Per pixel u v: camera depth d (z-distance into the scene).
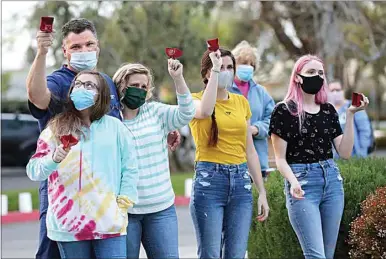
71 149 4.97
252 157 6.33
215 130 5.94
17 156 24.91
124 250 5.09
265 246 7.35
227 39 22.38
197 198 6.01
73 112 5.05
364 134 9.98
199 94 6.25
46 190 5.34
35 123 25.06
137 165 5.32
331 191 5.97
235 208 6.04
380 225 5.99
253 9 21.75
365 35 20.08
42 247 5.32
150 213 5.54
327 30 18.17
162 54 20.59
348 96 24.61
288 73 24.64
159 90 21.19
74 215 4.94
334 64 18.83
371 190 6.62
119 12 20.05
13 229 13.94
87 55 5.37
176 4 20.72
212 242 5.99
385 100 40.22
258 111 7.61
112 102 5.47
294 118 5.93
